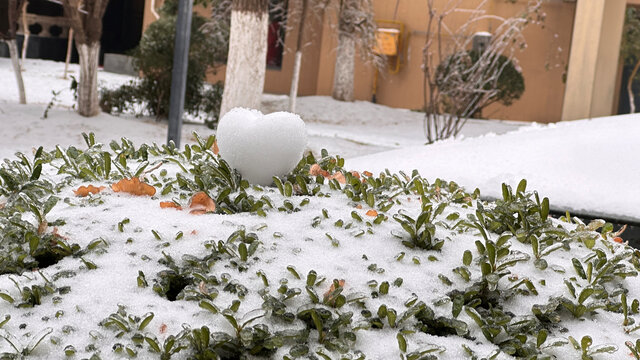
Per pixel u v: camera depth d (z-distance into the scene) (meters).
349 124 15.96
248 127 2.72
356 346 1.81
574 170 5.20
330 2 19.02
